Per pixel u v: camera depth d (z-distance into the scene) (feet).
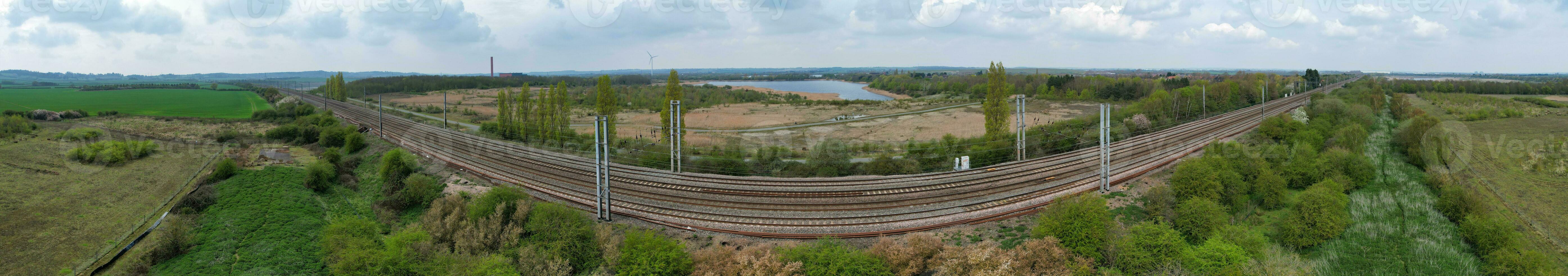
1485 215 123.54
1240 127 255.70
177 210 131.23
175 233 112.47
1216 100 338.34
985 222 124.26
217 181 158.92
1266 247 112.78
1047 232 106.73
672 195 144.66
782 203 136.56
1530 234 123.95
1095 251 101.35
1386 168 175.22
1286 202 141.59
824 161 175.22
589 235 111.14
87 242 117.80
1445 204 131.95
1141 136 229.86
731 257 102.22
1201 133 237.66
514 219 117.70
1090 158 186.39
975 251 97.96
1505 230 113.50
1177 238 103.65
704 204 137.39
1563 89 454.40
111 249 114.11
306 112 346.95
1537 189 154.61
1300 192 149.59
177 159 192.44
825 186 152.76
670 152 186.09
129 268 105.81
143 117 338.95
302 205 143.02
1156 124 264.72
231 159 176.35
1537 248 116.98
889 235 117.08
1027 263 97.09
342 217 141.28
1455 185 143.95
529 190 152.35
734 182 157.79
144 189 155.02
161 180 165.17
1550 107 341.00
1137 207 136.77
